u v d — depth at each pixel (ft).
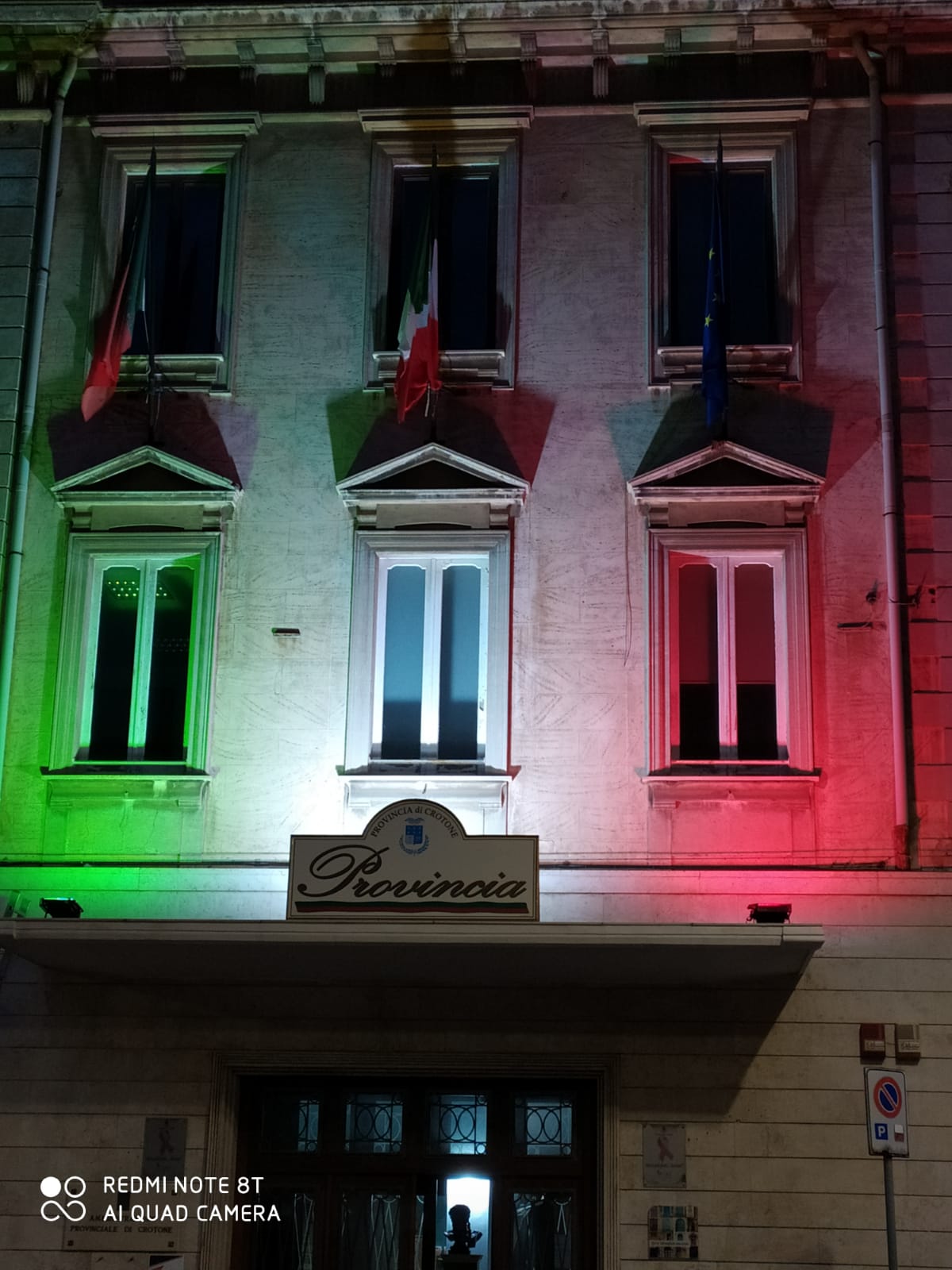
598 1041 47.03
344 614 50.88
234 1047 47.70
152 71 56.03
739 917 47.39
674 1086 46.50
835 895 47.44
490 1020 47.50
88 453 52.80
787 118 53.78
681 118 54.08
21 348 53.42
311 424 52.70
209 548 51.49
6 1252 46.29
